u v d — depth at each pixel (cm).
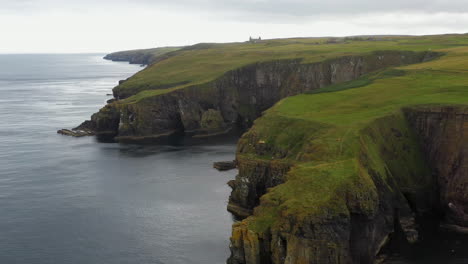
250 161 10781
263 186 10444
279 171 9944
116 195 11781
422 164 10700
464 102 11069
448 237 9056
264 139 11425
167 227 9788
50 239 9356
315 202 7750
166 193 11856
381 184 9225
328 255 7469
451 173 10269
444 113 10831
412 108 11400
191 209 10738
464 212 9750
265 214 8006
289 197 8044
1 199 11575
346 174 8381
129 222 10075
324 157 9269
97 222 10119
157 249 8844
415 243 8806
